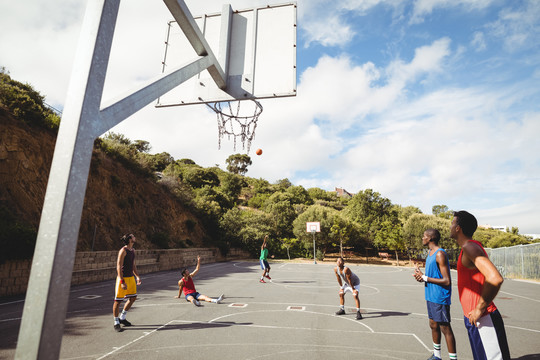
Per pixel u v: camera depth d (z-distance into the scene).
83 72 1.91
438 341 4.11
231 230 31.16
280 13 6.20
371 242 40.41
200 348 4.64
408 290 11.78
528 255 18.19
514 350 4.92
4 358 4.05
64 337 5.04
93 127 1.94
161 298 8.80
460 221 2.79
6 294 8.76
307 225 29.64
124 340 4.95
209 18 6.39
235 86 5.98
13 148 12.98
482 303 2.35
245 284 12.26
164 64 6.48
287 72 5.82
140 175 23.56
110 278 13.18
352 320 6.53
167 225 23.42
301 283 12.77
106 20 2.06
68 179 1.69
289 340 5.07
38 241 1.64
